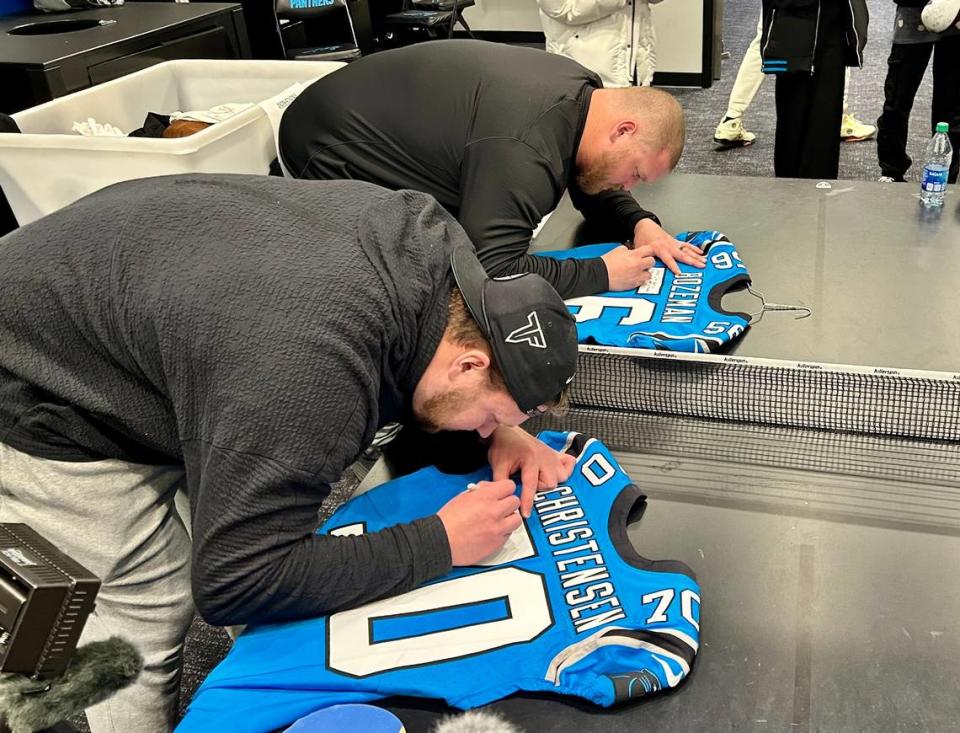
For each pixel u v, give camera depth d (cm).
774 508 107
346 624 88
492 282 91
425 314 88
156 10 306
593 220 173
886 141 338
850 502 107
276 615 86
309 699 81
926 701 80
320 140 162
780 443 120
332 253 84
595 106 146
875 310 133
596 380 130
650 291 142
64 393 95
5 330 95
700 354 123
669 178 190
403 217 92
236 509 79
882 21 609
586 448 115
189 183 97
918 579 94
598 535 100
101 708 116
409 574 91
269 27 434
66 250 93
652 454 119
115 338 90
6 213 227
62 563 69
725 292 141
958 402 114
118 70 264
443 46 155
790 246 156
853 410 119
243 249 84
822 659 85
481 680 82
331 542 88
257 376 78
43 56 246
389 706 82
